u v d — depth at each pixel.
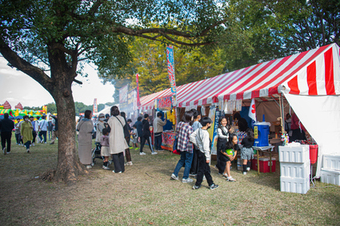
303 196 4.07
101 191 4.57
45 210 3.62
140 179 5.47
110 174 5.98
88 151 6.43
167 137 10.42
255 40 14.90
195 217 3.32
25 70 5.10
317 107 5.76
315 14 13.29
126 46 7.58
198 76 23.66
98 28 5.16
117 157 6.13
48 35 4.43
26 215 3.43
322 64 6.18
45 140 14.38
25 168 6.81
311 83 5.81
